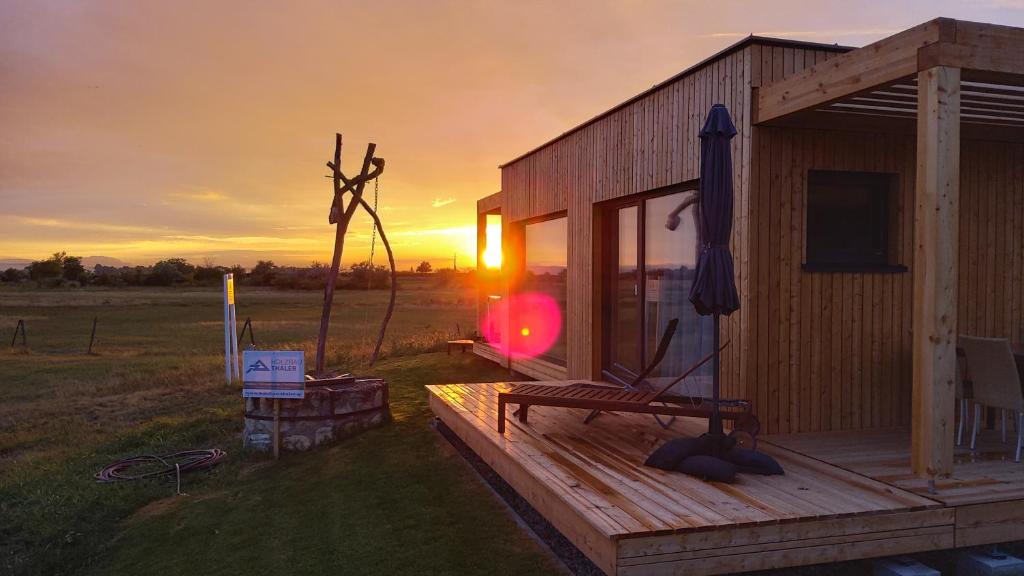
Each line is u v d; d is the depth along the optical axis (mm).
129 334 25531
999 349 4781
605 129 8453
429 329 23531
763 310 5703
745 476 4520
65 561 5328
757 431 5094
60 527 5895
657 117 7207
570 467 4781
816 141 5836
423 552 4785
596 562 3604
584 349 9031
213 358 17359
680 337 7023
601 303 8859
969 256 6246
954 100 4066
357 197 8391
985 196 6305
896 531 3844
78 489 6820
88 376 14414
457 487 6059
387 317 8578
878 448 5254
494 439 5656
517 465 4977
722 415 5094
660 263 7473
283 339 22406
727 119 4355
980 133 6152
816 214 5973
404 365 13305
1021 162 6438
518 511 5551
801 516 3684
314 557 4887
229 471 7285
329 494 6148
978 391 5012
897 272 6070
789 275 5777
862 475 4488
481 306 14414
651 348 7676
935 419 4258
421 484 6191
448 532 5094
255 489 6574
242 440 8430
